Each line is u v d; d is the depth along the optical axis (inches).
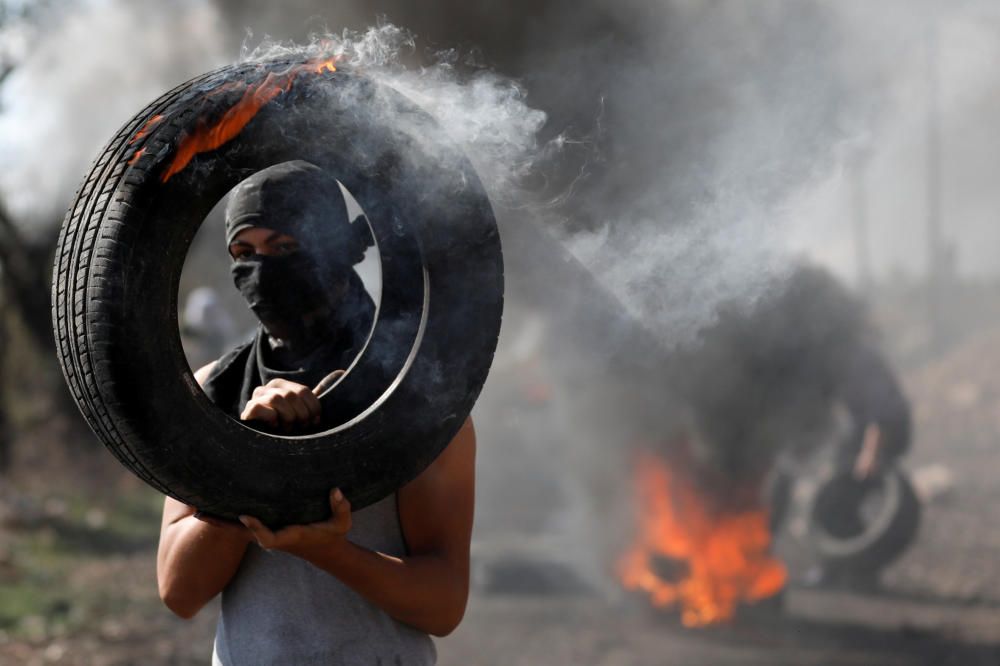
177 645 924.6
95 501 1579.7
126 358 245.4
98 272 246.1
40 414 1723.7
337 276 303.4
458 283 279.7
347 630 297.6
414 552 306.3
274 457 261.3
